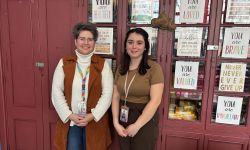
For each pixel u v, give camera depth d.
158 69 1.53
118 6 1.81
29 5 1.94
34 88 2.09
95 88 1.64
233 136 1.83
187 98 1.87
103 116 1.74
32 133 2.20
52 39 1.96
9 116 2.20
